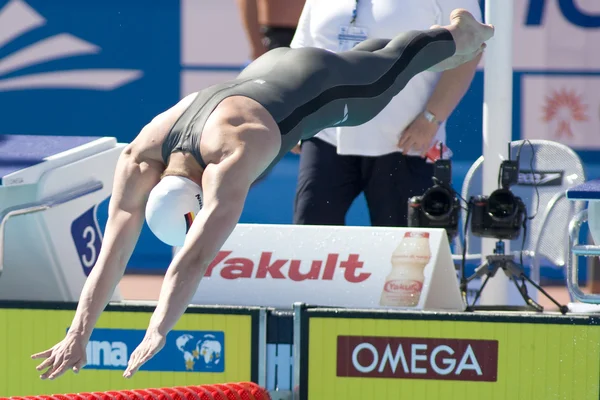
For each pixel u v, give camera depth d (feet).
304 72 49.32
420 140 59.98
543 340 47.65
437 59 56.39
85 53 100.73
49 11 100.63
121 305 49.96
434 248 51.72
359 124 53.21
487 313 48.08
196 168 44.21
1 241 49.98
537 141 70.13
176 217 42.80
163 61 100.17
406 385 48.44
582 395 47.44
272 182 100.37
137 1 99.66
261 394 47.83
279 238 52.95
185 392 46.34
